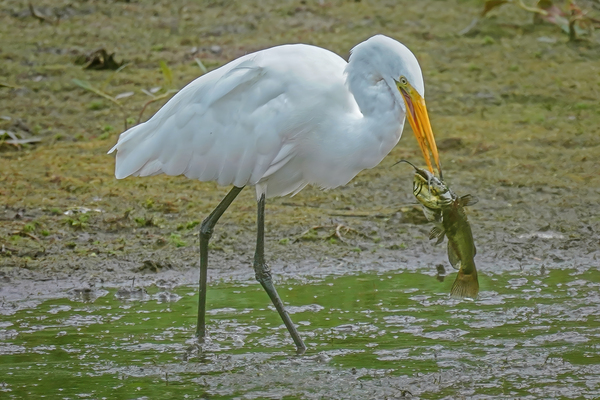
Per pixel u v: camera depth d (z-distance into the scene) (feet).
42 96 61.41
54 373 26.03
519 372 25.79
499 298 33.14
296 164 31.01
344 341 28.84
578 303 32.35
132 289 34.17
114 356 27.55
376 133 29.22
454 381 25.11
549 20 71.61
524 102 60.90
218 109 30.37
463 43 72.02
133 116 57.67
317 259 38.55
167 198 45.91
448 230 26.58
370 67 29.30
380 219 43.55
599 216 43.37
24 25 76.38
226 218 43.42
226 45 71.10
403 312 31.73
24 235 40.04
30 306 32.48
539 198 45.88
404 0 83.46
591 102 60.08
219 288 34.99
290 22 76.84
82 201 44.93
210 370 26.37
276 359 27.32
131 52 69.92
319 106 29.73
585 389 24.41
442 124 57.06
